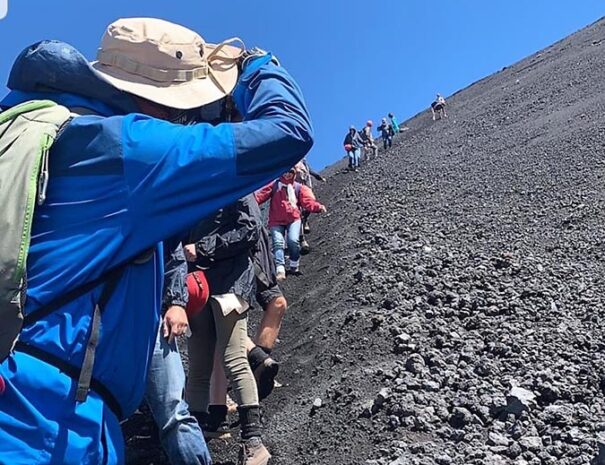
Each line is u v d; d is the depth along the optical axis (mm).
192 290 4844
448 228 12812
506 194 16391
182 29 2594
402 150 39438
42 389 2100
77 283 2199
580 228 11234
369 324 6922
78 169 2227
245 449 4824
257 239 5141
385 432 4910
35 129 2186
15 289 2037
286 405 6156
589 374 5457
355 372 5969
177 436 4070
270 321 5934
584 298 7418
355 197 22656
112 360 2254
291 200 11852
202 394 5414
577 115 28344
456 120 45812
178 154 2264
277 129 2393
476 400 5113
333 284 9906
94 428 2178
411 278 8344
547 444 4613
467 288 7844
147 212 2246
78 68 2352
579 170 16844
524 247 10453
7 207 2072
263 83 2572
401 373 5613
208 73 2631
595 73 39844
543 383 5262
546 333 6367
